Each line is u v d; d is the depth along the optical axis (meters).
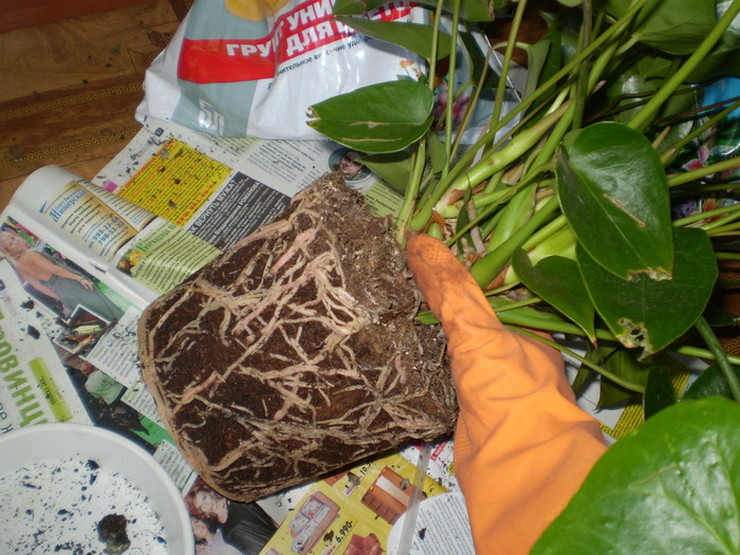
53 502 0.43
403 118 0.32
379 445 0.35
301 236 0.32
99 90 0.59
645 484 0.19
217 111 0.55
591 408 0.51
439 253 0.33
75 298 0.49
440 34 0.38
